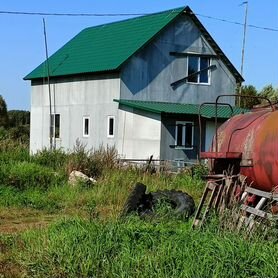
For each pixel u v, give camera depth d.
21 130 46.53
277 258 7.52
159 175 20.03
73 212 14.16
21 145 23.00
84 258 8.14
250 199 10.20
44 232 10.02
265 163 10.22
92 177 19.50
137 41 30.61
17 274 8.40
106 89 30.58
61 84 34.12
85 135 32.12
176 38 31.09
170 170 22.20
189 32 31.44
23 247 9.62
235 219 9.78
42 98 35.81
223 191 10.65
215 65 32.31
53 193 16.45
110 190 16.50
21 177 17.41
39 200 15.45
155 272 7.53
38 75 35.56
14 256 9.16
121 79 29.66
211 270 7.32
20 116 60.22
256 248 7.90
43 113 35.72
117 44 32.09
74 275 7.89
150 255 8.03
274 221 9.00
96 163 20.36
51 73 34.34
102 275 7.75
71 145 33.16
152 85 30.45
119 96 29.70
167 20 30.70
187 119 28.59
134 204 12.45
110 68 29.64
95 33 36.00
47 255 8.54
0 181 17.14
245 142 10.84
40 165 19.92
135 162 23.22
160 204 12.59
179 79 31.19
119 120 29.86
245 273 7.20
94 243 8.56
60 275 8.05
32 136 36.78
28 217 13.71
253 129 10.83
